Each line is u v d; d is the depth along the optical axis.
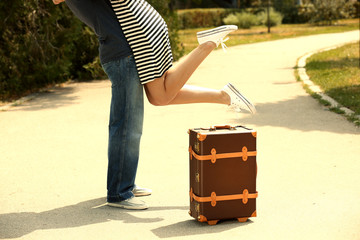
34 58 11.98
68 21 12.90
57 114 9.13
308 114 8.39
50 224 4.04
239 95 4.52
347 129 7.21
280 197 4.54
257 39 27.69
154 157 6.09
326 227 3.81
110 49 4.23
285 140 6.72
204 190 3.86
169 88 4.31
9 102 10.64
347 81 11.30
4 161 6.06
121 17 4.16
